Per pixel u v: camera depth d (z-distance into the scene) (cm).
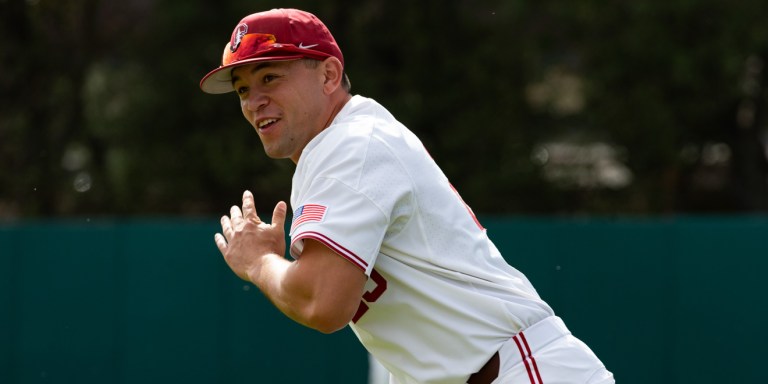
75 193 4869
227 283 2709
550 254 2708
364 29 4728
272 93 985
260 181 4681
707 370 2673
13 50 4834
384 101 4616
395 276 979
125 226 2723
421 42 4681
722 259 2688
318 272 922
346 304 924
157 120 4712
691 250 2700
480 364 990
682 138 4888
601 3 4603
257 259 988
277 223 1008
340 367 2695
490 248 1041
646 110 4578
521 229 2706
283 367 2697
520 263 2705
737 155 5072
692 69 4431
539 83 4903
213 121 4719
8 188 4838
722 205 5175
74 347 2702
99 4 4947
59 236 2723
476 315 988
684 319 2689
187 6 4588
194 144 4606
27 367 2702
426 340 996
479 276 998
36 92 4919
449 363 995
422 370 1004
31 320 2708
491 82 4750
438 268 981
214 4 4656
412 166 968
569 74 4947
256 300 2711
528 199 4762
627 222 2709
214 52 4666
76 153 5312
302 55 977
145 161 4694
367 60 4756
